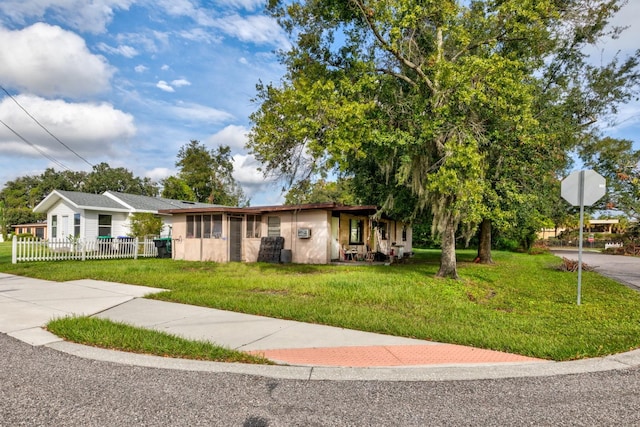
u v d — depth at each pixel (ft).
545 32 33.94
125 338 15.75
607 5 35.91
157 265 46.83
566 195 28.02
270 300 24.79
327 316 20.42
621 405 10.34
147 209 77.00
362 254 57.47
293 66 38.22
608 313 23.20
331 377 12.38
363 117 30.58
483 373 12.87
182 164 156.04
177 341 15.47
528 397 10.89
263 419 9.34
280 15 37.11
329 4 32.68
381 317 20.51
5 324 18.53
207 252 55.83
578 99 48.01
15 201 167.73
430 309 23.29
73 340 15.96
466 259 66.74
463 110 31.83
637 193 73.31
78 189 189.06
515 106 31.09
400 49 34.32
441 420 9.40
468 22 35.99
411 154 36.68
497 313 22.71
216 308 23.12
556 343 16.11
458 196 31.40
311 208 52.13
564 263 52.06
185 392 10.96
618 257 82.89
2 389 10.96
